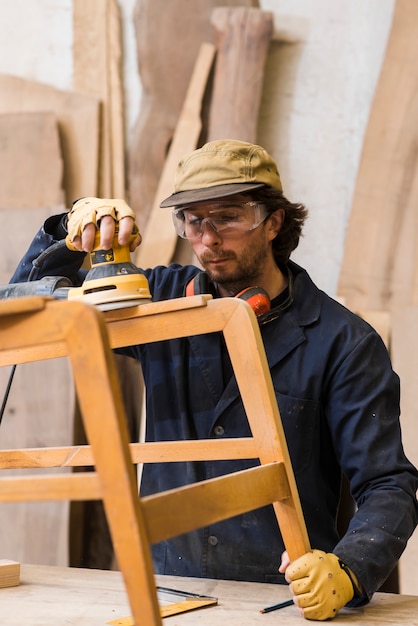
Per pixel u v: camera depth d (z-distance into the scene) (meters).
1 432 2.97
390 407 1.79
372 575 1.50
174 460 1.62
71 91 3.11
